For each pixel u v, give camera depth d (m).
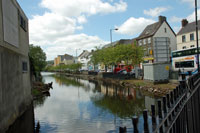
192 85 6.28
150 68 21.66
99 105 14.35
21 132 8.73
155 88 18.25
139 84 22.22
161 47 32.72
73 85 31.27
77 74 67.44
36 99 18.12
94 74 48.50
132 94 18.39
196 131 6.36
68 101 16.66
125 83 26.08
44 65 43.34
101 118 10.73
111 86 26.44
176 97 4.82
